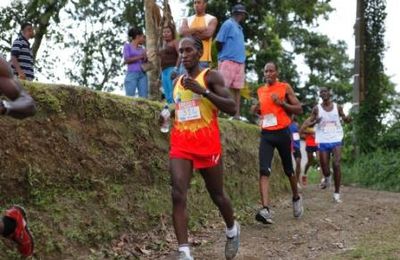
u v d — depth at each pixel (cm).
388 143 1414
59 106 565
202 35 845
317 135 982
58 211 530
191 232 676
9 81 341
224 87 500
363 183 1298
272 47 2186
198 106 496
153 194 654
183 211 485
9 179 502
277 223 745
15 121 521
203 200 748
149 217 632
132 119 661
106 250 551
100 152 604
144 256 568
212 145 500
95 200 576
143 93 948
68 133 570
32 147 530
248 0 1825
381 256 550
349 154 1435
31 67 814
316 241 642
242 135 927
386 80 1499
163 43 869
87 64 1838
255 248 610
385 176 1281
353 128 1440
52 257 502
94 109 609
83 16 1700
